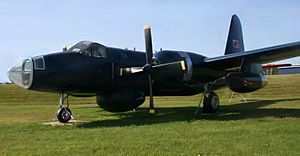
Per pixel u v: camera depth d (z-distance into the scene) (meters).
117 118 12.23
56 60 10.34
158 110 15.86
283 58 13.67
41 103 27.84
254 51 12.43
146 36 12.03
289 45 11.84
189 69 12.70
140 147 6.29
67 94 11.59
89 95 12.34
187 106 18.95
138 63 12.65
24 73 9.97
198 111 14.57
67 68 10.41
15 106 23.16
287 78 37.06
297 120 10.20
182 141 6.84
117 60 12.01
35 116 13.88
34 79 9.84
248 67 13.47
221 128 8.67
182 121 10.61
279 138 7.05
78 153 5.88
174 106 18.97
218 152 5.82
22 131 8.72
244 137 7.22
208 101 13.59
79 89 11.00
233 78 12.69
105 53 11.73
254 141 6.74
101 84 11.44
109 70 11.65
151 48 12.05
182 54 13.37
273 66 20.58
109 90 11.86
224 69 14.84
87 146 6.45
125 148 6.23
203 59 14.07
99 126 9.75
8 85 35.28
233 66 14.52
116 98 11.77
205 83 14.56
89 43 11.43
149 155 5.67
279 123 9.48
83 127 9.57
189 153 5.78
